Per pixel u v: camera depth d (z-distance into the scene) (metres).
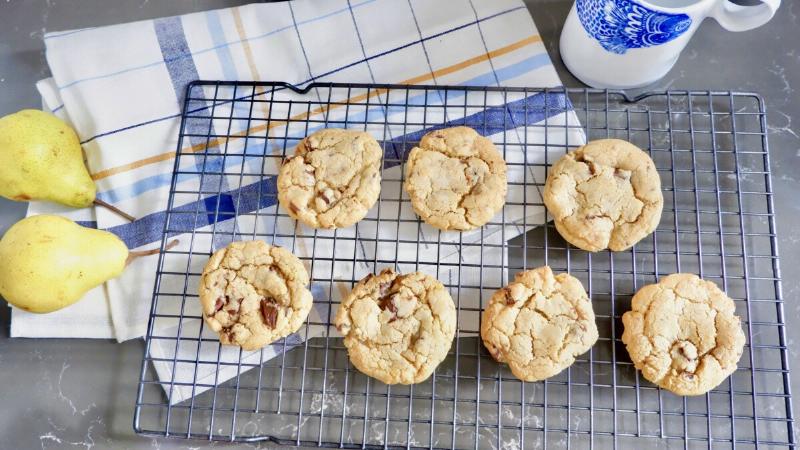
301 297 0.59
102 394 0.63
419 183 0.61
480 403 0.61
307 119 0.64
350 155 0.62
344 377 0.62
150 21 0.67
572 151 0.62
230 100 0.64
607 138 0.65
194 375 0.60
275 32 0.67
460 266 0.61
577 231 0.60
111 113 0.66
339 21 0.67
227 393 0.62
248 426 0.62
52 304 0.60
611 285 0.61
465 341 0.62
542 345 0.58
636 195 0.60
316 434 0.62
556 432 0.61
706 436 0.61
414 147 0.63
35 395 0.63
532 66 0.66
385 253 0.63
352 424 0.62
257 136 0.65
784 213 0.64
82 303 0.63
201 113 0.66
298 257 0.63
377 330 0.59
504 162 0.61
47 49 0.66
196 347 0.62
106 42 0.67
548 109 0.65
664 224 0.64
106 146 0.65
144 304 0.63
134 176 0.65
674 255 0.63
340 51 0.67
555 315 0.59
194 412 0.62
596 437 0.61
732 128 0.64
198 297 0.63
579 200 0.60
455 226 0.60
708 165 0.65
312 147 0.62
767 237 0.64
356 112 0.66
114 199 0.65
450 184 0.61
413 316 0.59
